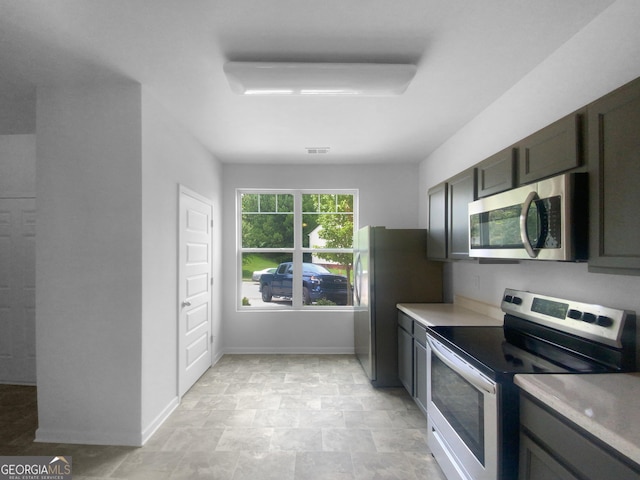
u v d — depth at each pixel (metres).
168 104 2.43
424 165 3.91
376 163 4.09
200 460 2.00
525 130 2.03
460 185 2.36
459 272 3.00
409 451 2.10
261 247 4.20
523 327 1.90
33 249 3.13
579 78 1.62
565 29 1.60
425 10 1.48
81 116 2.17
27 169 3.11
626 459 0.84
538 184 1.39
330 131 2.98
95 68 1.96
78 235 2.17
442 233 2.70
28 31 1.62
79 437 2.15
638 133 1.04
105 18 1.52
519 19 1.53
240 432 2.31
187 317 2.95
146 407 2.21
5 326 3.12
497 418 1.29
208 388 3.02
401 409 2.65
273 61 1.87
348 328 4.07
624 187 1.08
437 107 2.48
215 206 3.75
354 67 1.85
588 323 1.45
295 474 1.88
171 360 2.60
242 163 4.06
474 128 2.68
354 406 2.70
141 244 2.15
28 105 2.46
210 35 1.65
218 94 2.28
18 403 2.73
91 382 2.16
